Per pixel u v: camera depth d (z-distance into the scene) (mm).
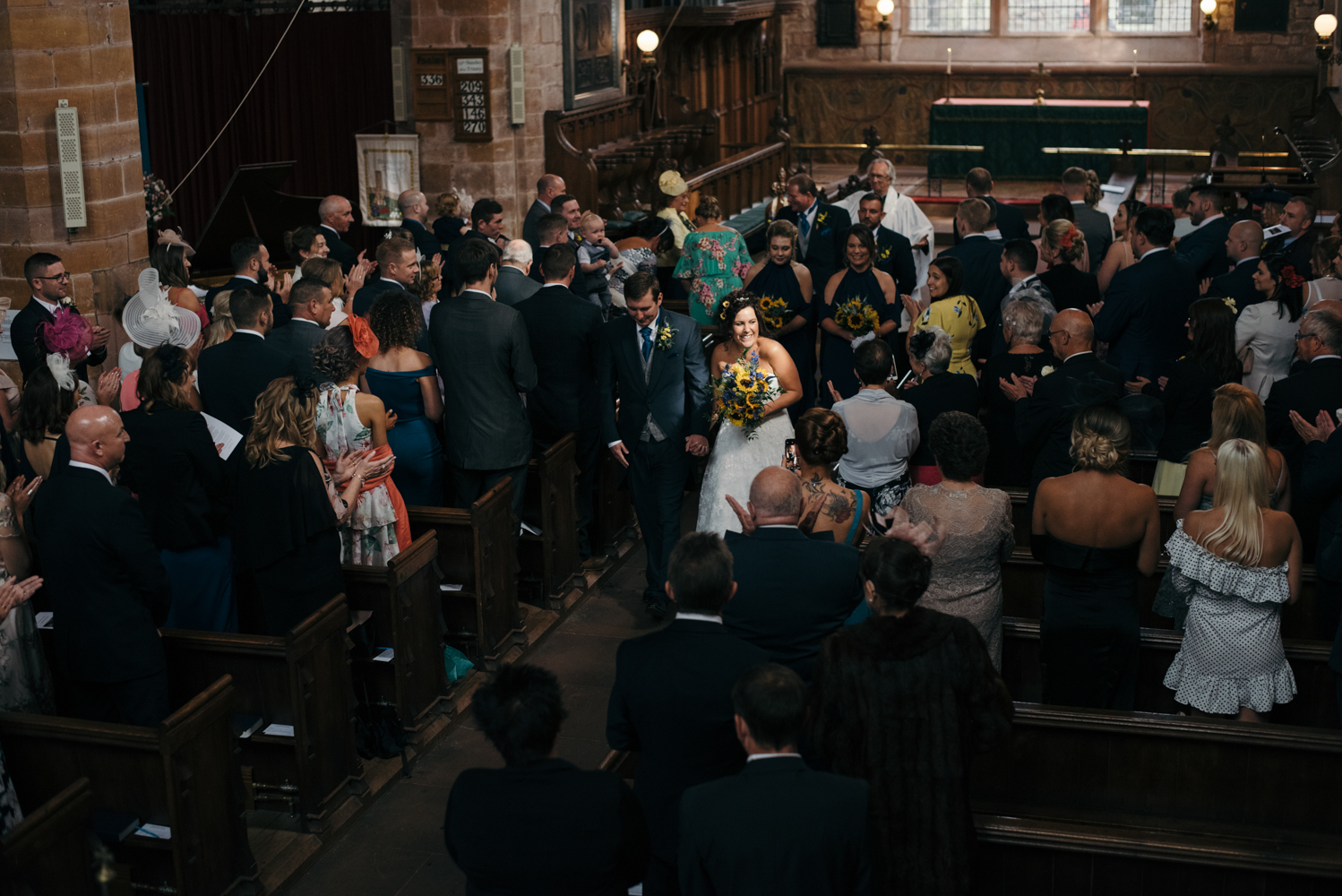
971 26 20531
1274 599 4344
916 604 3359
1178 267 7031
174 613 5012
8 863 3381
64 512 4266
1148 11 19906
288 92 13641
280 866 4418
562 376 6582
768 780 2877
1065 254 7527
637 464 6180
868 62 20766
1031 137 18953
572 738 5352
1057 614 4332
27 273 6680
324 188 13859
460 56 11508
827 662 3332
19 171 7328
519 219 12148
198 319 6297
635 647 3398
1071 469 5285
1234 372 5766
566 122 12695
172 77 13539
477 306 5883
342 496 5160
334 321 6488
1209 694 4488
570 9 12555
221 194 13930
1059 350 5449
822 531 4410
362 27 13320
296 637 4441
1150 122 19938
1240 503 4344
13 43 7117
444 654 5637
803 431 4418
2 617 3973
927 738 3262
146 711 4414
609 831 2914
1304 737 3781
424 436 5938
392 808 4891
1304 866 3500
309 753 4562
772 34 19938
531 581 6488
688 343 6004
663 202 10578
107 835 3938
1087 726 3916
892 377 6137
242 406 5398
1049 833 3648
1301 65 19000
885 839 3271
